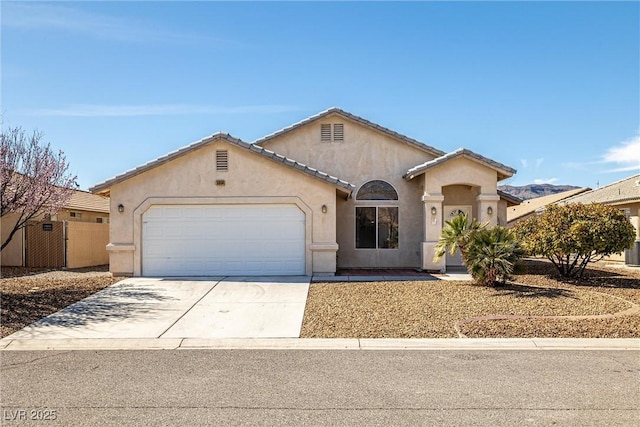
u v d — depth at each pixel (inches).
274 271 656.4
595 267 789.9
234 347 343.3
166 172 656.4
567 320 397.4
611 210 599.5
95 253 903.7
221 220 658.8
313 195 657.6
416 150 787.4
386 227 782.5
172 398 242.4
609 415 219.6
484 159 713.0
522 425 209.8
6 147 601.9
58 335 372.5
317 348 339.0
